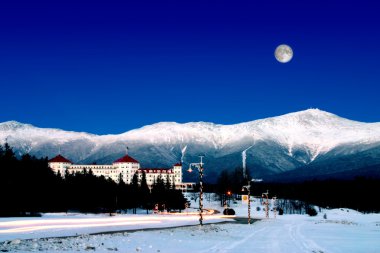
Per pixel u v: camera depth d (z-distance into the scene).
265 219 149.62
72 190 157.75
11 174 128.38
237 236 70.00
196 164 82.00
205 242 56.09
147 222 92.00
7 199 123.00
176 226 81.00
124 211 187.38
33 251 36.62
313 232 89.25
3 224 74.50
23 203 128.00
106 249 40.94
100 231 61.78
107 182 176.12
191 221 103.75
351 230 99.94
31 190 131.88
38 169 146.00
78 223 81.31
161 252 42.03
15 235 51.56
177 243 52.25
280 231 88.00
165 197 198.25
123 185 181.75
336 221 157.75
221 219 127.19
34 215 127.56
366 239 72.00
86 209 163.50
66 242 44.12
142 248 44.16
